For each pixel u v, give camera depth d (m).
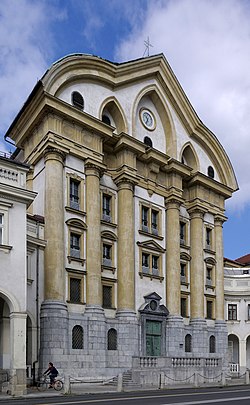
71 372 35.81
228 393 27.53
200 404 19.52
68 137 40.25
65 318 36.34
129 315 41.56
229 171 56.88
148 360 37.88
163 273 47.22
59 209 38.00
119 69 45.06
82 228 39.84
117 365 39.91
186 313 49.62
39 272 36.41
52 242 37.09
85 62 42.16
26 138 42.53
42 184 39.44
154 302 45.00
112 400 22.20
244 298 59.50
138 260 44.50
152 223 47.41
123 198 43.94
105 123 42.84
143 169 47.34
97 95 43.81
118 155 45.03
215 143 55.47
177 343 45.66
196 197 52.25
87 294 39.03
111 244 42.84
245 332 58.44
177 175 49.97
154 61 48.91
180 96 51.72
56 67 39.28
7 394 26.12
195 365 40.81
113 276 42.44
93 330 38.12
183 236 51.66
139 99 47.81
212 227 54.66
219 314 52.81
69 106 39.88
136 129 47.84
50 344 35.16
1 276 27.31
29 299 35.09
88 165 41.16
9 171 28.98
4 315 28.81
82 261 39.34
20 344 27.25
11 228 28.34
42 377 33.97
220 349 51.56
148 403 20.12
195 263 51.09
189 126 52.69
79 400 22.42
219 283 53.66
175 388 33.31
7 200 28.39
